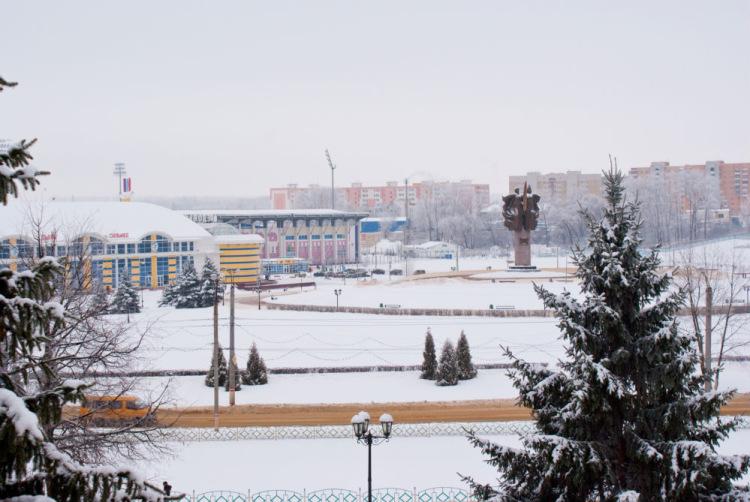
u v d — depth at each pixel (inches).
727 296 3302.2
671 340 733.3
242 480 1366.9
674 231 7795.3
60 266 420.8
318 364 2420.0
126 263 4965.6
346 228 7608.3
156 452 1339.8
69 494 394.9
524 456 756.0
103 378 1403.8
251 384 2155.5
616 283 768.9
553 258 7199.8
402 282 4645.7
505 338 2775.6
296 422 1752.0
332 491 1248.8
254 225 7244.1
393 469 1424.7
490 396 2032.5
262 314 3442.4
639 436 745.6
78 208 5036.9
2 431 356.2
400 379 2230.6
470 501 1232.2
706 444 706.2
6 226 4069.9
